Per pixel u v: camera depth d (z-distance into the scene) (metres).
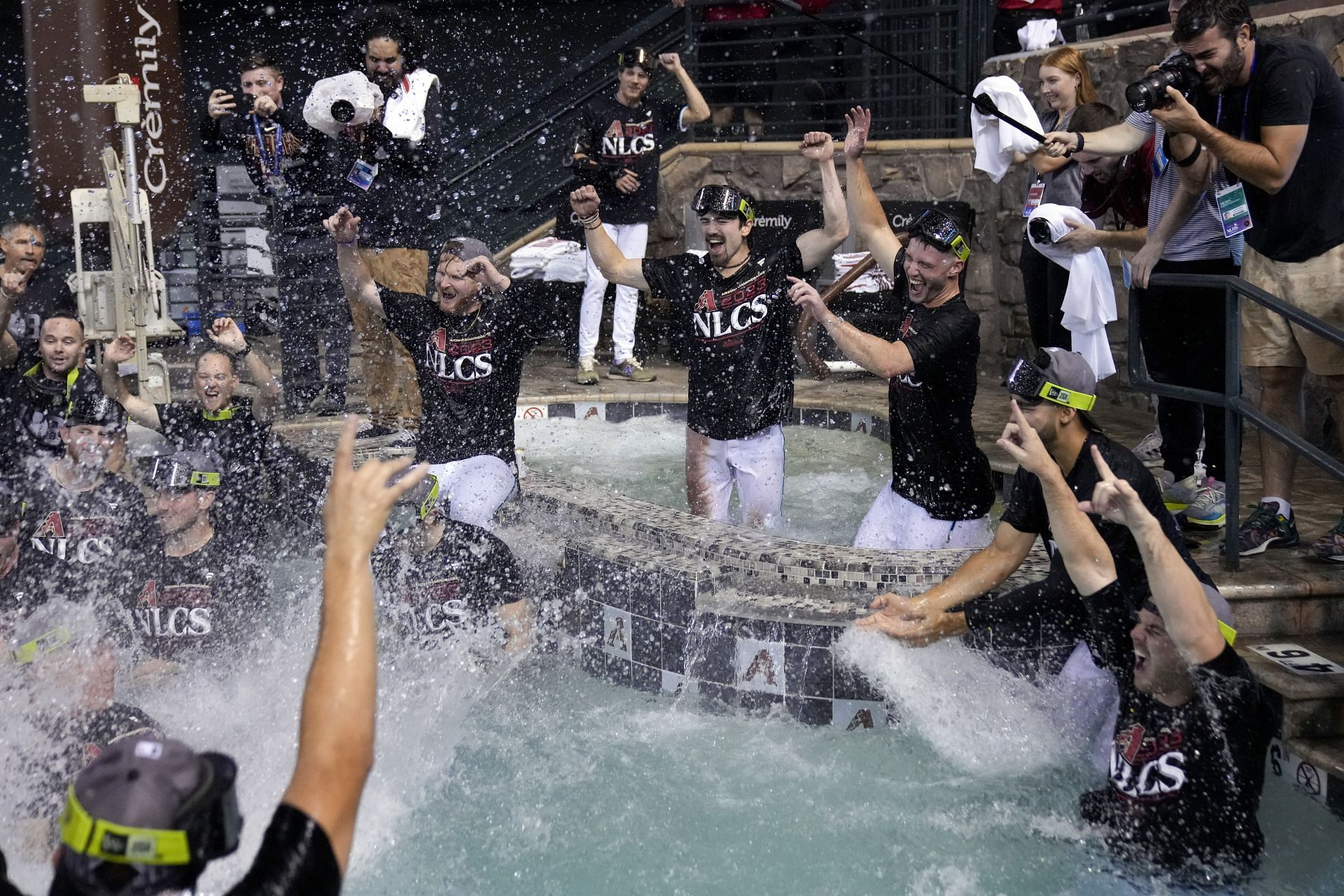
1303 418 4.64
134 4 7.99
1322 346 4.32
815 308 4.54
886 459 7.07
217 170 8.18
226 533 4.63
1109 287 5.66
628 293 8.45
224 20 12.92
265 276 7.85
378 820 3.76
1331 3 6.46
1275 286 4.41
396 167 6.69
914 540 4.88
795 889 3.38
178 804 1.64
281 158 7.02
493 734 4.29
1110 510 3.16
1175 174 4.89
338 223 5.04
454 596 4.64
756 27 10.50
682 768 4.05
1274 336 4.49
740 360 5.16
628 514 5.00
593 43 13.24
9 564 4.21
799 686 4.29
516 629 4.73
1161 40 7.04
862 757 4.08
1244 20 4.07
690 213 9.94
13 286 5.43
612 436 7.75
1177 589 3.16
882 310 8.46
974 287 8.92
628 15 13.23
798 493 6.39
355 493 2.03
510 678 4.70
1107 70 7.44
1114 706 3.92
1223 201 4.36
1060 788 3.83
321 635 1.93
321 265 7.03
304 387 7.12
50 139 8.09
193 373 5.00
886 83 9.83
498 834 3.68
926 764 4.03
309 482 5.31
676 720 4.39
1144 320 4.97
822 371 7.02
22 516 4.48
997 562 4.02
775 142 9.92
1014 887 3.36
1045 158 5.64
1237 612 4.18
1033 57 8.01
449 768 4.06
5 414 4.80
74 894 1.64
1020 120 5.90
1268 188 4.13
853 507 6.14
